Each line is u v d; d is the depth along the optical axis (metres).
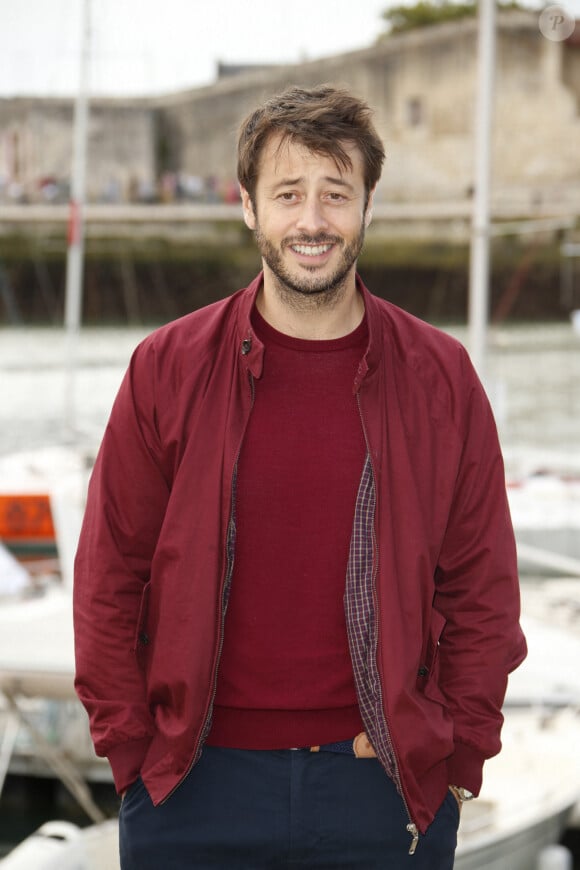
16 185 34.94
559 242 32.75
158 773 2.01
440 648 2.14
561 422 18.19
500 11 36.62
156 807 2.02
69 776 5.48
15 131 35.16
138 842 2.03
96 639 2.05
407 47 37.22
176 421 2.02
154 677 2.02
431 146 37.06
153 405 2.04
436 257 35.53
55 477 9.09
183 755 1.99
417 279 35.69
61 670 4.79
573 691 5.49
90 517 2.10
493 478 2.11
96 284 35.41
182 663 1.98
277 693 2.00
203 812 2.01
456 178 36.84
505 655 2.10
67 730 6.65
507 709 5.43
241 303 2.08
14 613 5.73
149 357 2.07
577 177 36.03
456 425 2.08
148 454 2.05
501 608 2.11
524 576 9.77
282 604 1.99
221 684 2.02
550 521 9.91
